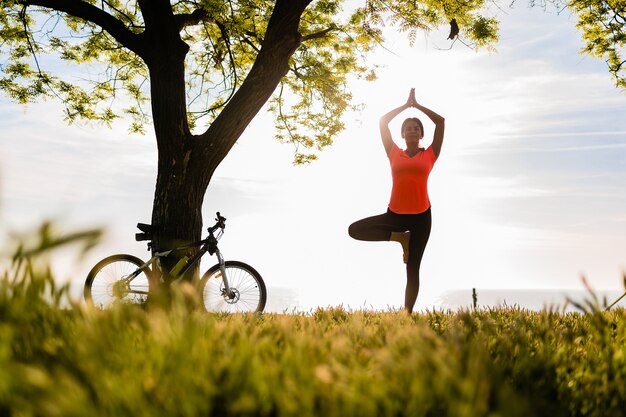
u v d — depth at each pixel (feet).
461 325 6.33
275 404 3.13
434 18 31.76
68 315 4.19
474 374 3.10
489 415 2.80
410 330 4.43
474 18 30.99
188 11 32.68
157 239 24.90
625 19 35.19
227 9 28.50
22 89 36.40
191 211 25.64
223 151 26.40
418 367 3.30
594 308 4.71
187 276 24.54
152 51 26.66
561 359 5.10
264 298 23.71
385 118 19.63
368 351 4.48
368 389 3.24
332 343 4.57
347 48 37.37
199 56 39.68
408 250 18.70
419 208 18.65
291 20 26.58
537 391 4.27
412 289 18.31
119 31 26.89
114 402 2.78
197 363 3.40
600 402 4.26
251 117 26.66
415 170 18.57
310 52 38.01
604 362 4.79
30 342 3.49
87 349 3.23
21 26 35.45
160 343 3.49
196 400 2.96
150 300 4.44
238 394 3.10
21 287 3.56
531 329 7.17
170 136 25.99
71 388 2.62
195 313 4.51
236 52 38.37
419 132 19.42
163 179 25.84
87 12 26.91
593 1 35.09
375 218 19.01
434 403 3.04
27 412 2.60
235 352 3.76
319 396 3.14
